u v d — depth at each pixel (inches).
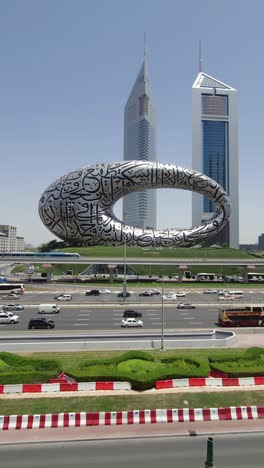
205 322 1968.5
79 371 930.7
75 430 693.3
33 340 1417.3
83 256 4089.6
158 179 4370.1
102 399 829.8
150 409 772.0
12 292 3075.8
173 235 4443.9
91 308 2390.5
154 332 1627.7
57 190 4421.8
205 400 823.1
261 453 597.3
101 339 1439.5
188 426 711.1
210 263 4156.0
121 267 4608.8
